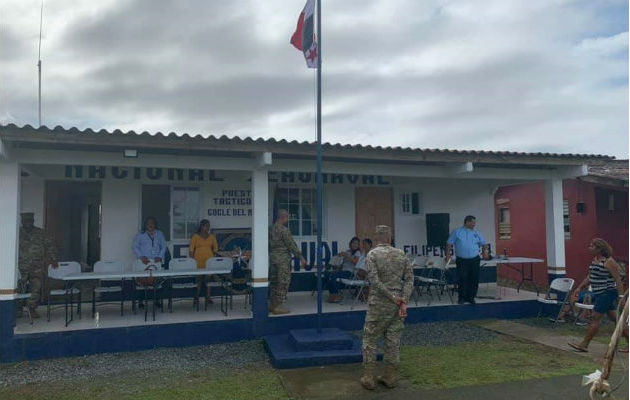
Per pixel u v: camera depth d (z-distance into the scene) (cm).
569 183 1244
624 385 546
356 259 941
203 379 576
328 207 1044
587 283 789
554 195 960
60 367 623
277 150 714
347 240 1052
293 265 1012
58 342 668
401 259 546
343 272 918
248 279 872
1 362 645
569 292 866
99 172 914
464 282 901
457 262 916
